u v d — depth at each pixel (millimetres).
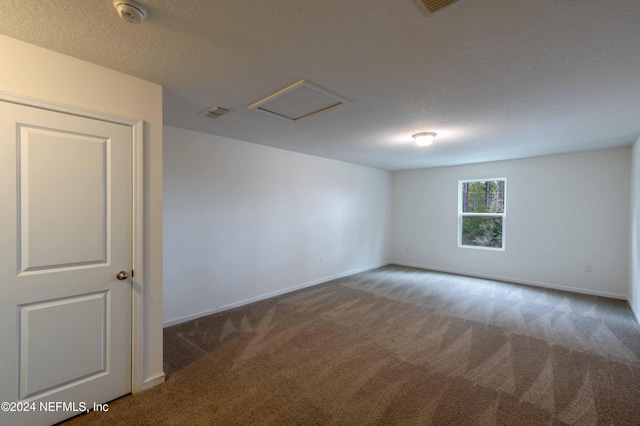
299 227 4746
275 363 2438
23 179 1628
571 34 1519
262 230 4188
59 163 1736
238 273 3889
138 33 1544
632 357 2535
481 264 5547
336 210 5453
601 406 1898
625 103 2451
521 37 1555
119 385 1971
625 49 1651
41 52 1672
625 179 4172
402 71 1948
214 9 1354
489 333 3043
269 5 1324
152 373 2119
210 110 2717
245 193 3969
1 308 1565
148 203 2100
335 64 1871
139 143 2047
